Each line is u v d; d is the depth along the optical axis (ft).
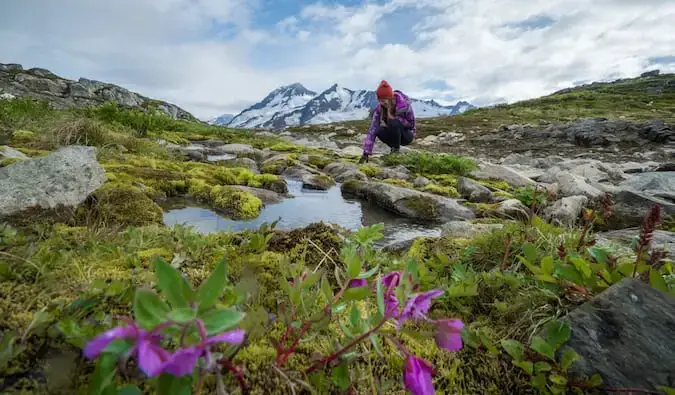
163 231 9.27
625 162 50.88
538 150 69.92
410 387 3.44
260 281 6.93
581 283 6.31
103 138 30.48
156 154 32.68
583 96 289.53
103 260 7.25
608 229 16.71
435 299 6.93
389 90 39.34
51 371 4.09
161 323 2.68
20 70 206.08
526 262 6.78
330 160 41.52
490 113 206.59
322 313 4.47
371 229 8.36
